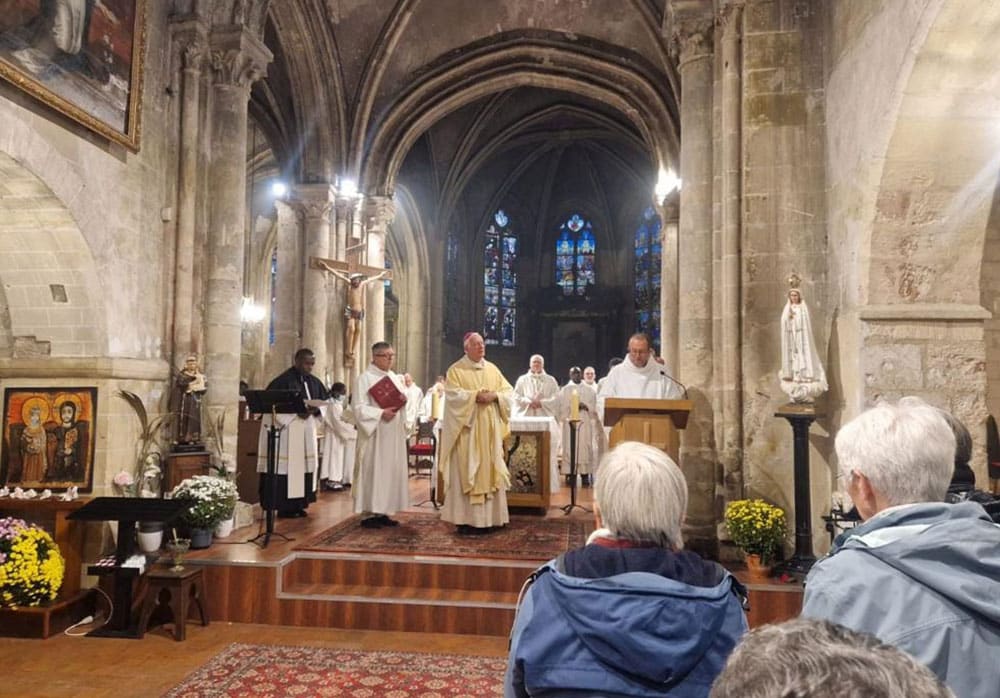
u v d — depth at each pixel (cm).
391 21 1495
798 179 748
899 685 79
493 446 820
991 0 485
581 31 1546
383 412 841
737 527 669
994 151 586
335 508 1024
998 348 753
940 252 621
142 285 809
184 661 566
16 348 763
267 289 2250
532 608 195
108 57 726
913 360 622
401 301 2420
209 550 725
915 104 566
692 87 839
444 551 725
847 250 677
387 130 1642
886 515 180
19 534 620
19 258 721
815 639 87
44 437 739
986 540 164
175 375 842
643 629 178
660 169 1543
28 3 621
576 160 2959
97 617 670
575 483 962
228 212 890
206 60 890
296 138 1516
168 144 855
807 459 663
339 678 536
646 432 664
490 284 2994
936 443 192
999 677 153
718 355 788
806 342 670
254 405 757
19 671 540
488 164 2784
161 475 798
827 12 741
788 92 755
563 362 3066
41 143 650
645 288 2969
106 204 744
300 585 703
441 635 645
